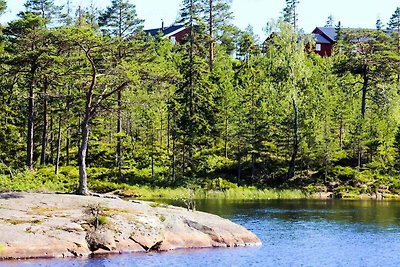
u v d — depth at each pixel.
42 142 63.81
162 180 63.56
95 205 30.94
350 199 61.25
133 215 29.67
